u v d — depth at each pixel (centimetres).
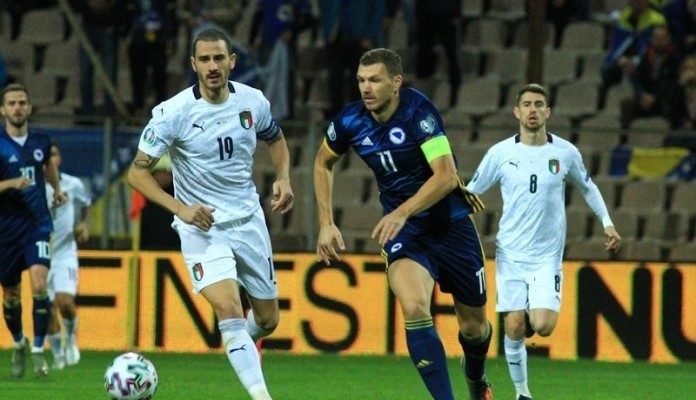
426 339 2384
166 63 5938
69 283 4109
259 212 2638
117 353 4684
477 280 2600
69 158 4859
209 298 2509
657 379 3975
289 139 5291
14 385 3525
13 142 3688
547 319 3152
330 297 4719
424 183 2473
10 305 3725
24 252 3716
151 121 2527
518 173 3219
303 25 5828
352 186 5488
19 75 6500
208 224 2423
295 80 6041
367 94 2386
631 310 4581
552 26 6325
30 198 3706
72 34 6650
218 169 2561
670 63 5644
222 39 2503
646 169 5269
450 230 2544
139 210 4756
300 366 4284
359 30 5631
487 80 6075
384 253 2539
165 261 4769
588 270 4609
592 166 5312
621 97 5919
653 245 5181
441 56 6331
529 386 3744
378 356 4659
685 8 5759
